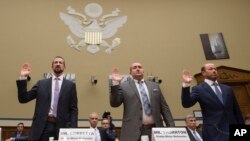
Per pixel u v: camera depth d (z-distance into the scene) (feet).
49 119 11.50
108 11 34.40
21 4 33.45
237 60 33.50
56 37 33.06
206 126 11.40
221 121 11.25
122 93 12.17
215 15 34.91
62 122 11.57
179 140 10.32
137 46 33.68
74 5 34.17
